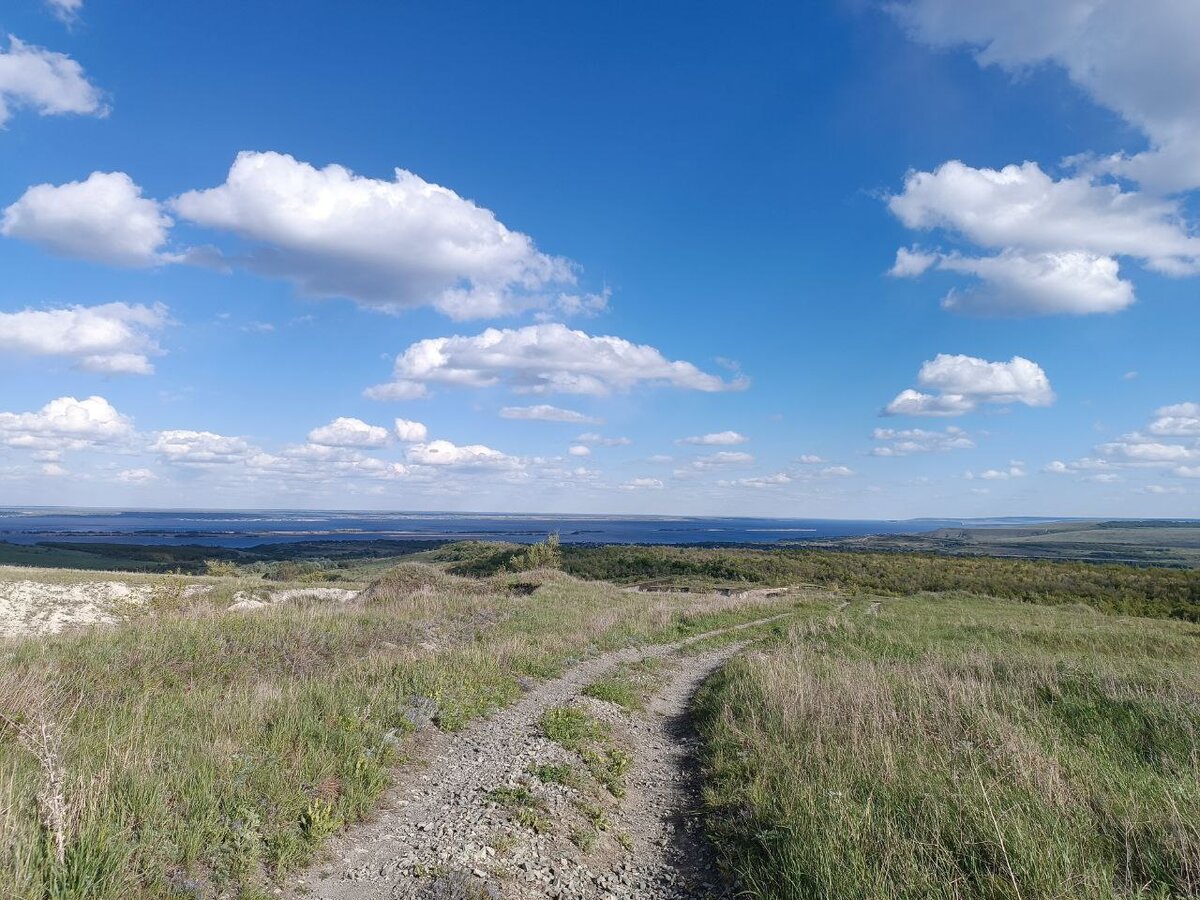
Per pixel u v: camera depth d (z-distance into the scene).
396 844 6.34
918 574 62.97
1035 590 53.22
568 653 17.47
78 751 6.83
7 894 4.32
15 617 22.66
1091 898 4.98
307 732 8.41
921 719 9.97
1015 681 13.47
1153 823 6.23
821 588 57.53
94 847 4.87
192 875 5.14
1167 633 25.69
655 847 7.12
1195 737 9.37
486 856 6.16
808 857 5.85
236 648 14.10
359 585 35.00
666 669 18.02
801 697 11.06
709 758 9.79
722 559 71.31
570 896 5.83
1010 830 5.93
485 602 27.11
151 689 10.16
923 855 5.71
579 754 9.48
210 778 6.41
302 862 5.74
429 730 9.84
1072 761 8.10
